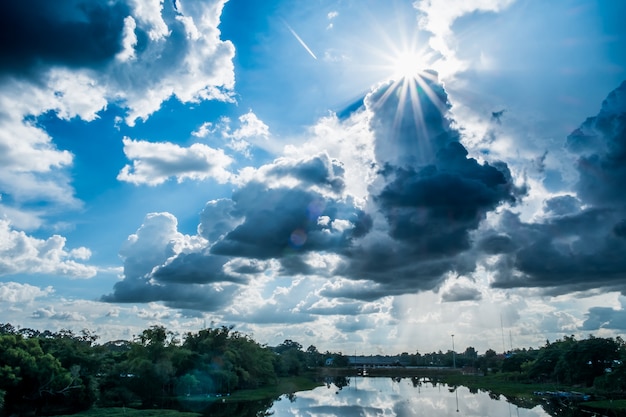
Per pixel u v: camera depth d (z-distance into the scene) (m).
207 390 117.12
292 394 137.38
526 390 132.12
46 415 79.12
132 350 112.88
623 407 92.81
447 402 113.62
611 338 135.88
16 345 82.19
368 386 175.12
